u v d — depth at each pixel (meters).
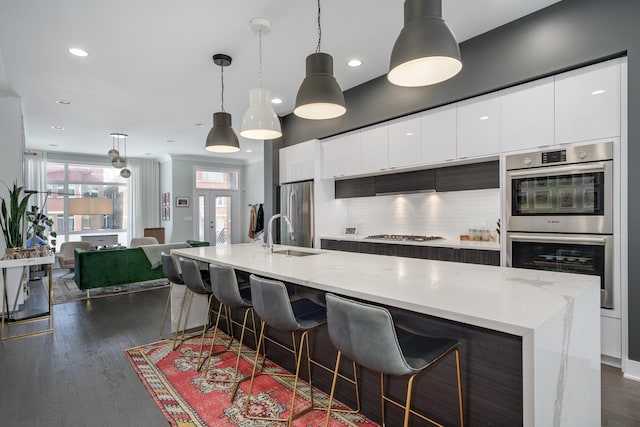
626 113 2.37
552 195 2.72
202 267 3.71
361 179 4.82
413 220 4.54
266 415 2.03
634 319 2.31
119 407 2.13
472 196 3.92
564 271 2.67
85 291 5.29
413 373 1.33
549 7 2.67
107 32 2.91
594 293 1.72
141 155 8.64
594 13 2.46
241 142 7.32
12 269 4.36
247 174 9.86
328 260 2.65
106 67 3.58
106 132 6.23
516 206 2.95
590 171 2.51
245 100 4.64
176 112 5.12
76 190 8.20
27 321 3.83
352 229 5.06
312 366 2.37
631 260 2.32
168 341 3.25
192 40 3.07
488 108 3.12
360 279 1.88
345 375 2.12
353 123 4.38
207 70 3.70
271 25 2.82
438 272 2.06
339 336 1.47
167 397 2.24
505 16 2.81
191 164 8.95
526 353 1.11
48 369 2.65
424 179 4.04
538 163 2.79
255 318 2.96
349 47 3.26
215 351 2.99
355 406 2.06
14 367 2.69
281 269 2.25
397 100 3.85
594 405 1.68
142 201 8.95
